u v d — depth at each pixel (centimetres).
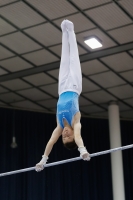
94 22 1407
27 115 2088
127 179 2183
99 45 1531
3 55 1614
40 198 1989
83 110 2145
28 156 2011
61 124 881
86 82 1828
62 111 875
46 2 1318
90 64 1670
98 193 2122
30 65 1683
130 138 2262
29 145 2033
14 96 1966
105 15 1373
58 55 1606
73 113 867
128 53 1593
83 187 2091
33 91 1916
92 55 1602
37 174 2016
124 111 2173
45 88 1884
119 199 1917
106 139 2205
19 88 1886
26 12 1369
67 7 1340
